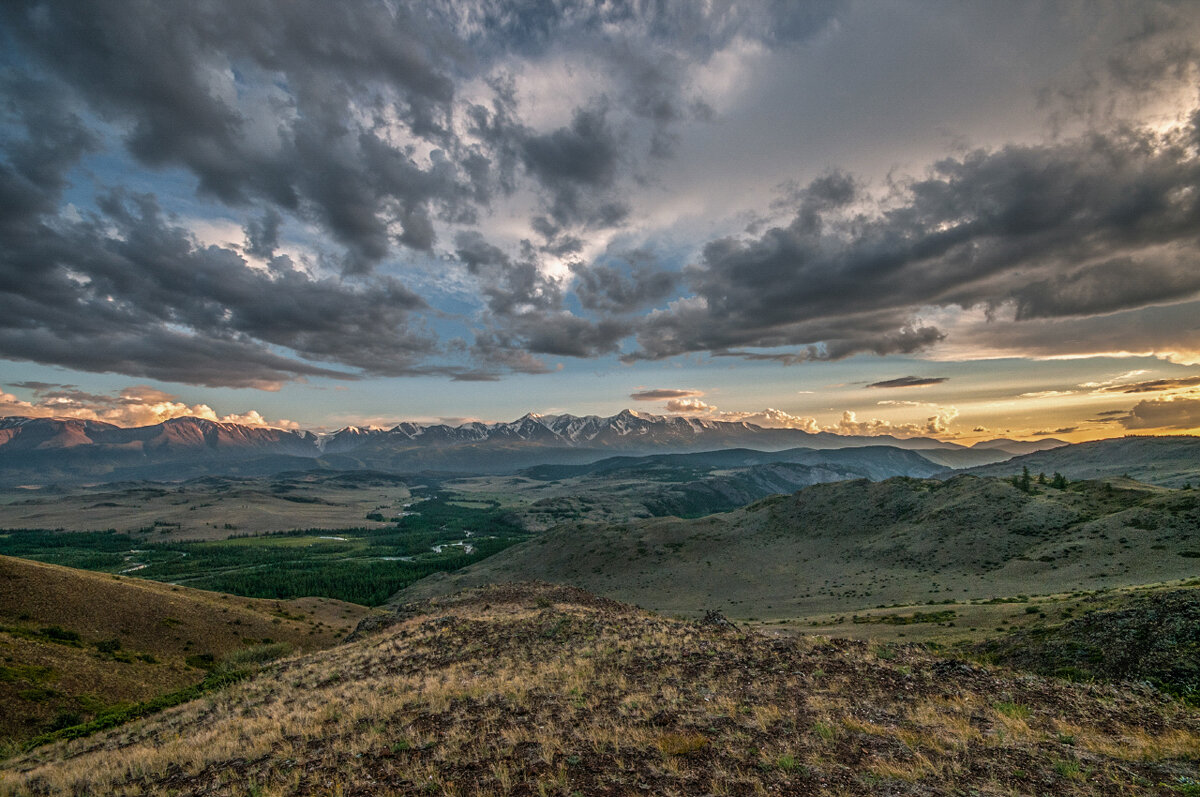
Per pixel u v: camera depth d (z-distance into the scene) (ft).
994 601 257.14
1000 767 44.14
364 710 74.02
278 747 63.72
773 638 95.76
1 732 146.61
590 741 53.47
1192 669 86.48
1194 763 43.75
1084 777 41.93
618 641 101.86
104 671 202.08
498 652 107.45
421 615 194.59
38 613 244.63
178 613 293.43
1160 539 314.14
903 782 41.93
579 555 634.84
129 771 65.31
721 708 61.21
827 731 52.29
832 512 609.83
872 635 209.97
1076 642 117.19
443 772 49.37
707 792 41.57
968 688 65.67
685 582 506.48
